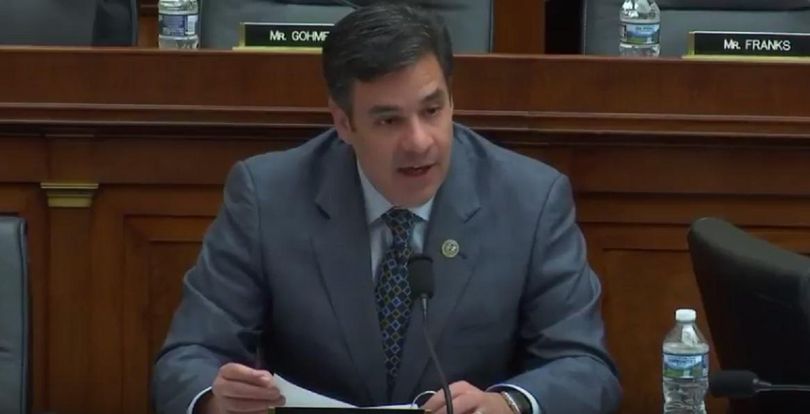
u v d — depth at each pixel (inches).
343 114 314.8
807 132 425.4
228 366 298.0
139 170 429.1
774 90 426.9
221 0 523.8
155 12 698.8
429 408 300.4
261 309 339.0
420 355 328.5
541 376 321.1
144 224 431.5
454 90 426.6
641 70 426.6
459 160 340.2
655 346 433.1
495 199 337.7
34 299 430.9
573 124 426.0
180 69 426.9
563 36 637.9
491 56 426.6
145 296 432.1
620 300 433.4
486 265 332.8
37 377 431.2
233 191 344.2
